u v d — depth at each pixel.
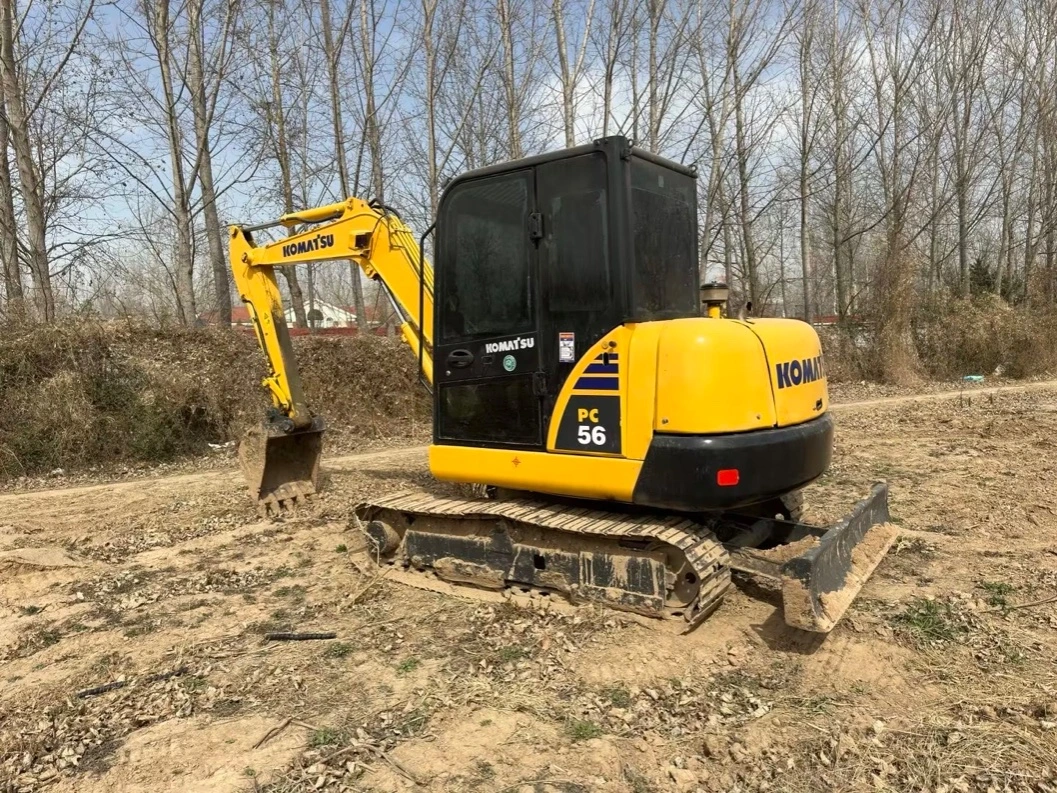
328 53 16.62
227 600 5.29
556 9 17.75
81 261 14.88
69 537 7.03
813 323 20.34
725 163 19.38
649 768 3.22
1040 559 5.45
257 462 7.26
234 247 7.29
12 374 11.09
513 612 4.73
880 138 20.05
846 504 7.11
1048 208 24.00
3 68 13.37
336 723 3.61
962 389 16.53
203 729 3.58
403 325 6.11
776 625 4.50
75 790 3.17
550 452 4.66
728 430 4.17
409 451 11.45
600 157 4.37
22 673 4.29
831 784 3.07
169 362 12.17
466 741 3.43
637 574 4.46
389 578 5.47
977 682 3.80
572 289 4.50
